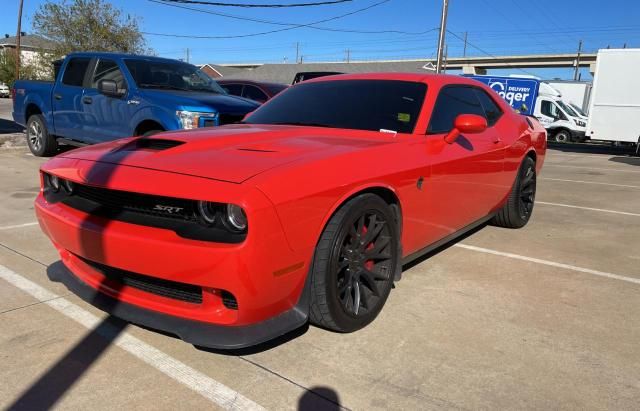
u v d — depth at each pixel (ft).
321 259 8.36
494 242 15.85
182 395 7.46
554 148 62.39
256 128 11.37
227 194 7.15
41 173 9.98
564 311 10.71
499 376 8.14
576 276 12.91
